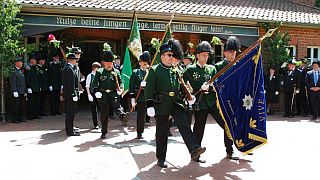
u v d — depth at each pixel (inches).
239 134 263.9
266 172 247.8
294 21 612.7
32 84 482.0
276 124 472.1
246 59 264.7
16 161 270.8
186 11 564.4
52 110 529.3
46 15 505.4
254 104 262.8
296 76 554.9
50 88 519.5
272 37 597.9
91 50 643.5
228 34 593.6
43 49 535.8
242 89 264.8
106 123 359.3
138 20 548.7
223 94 264.1
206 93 274.1
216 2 671.8
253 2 725.3
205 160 276.7
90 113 556.7
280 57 583.5
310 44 646.5
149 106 255.3
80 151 303.0
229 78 265.3
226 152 289.4
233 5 666.2
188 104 263.9
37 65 497.4
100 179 230.5
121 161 273.1
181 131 251.0
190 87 274.5
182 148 317.1
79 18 519.2
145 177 234.8
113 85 359.9
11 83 456.8
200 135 280.7
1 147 316.2
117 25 537.6
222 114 262.8
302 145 333.7
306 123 483.5
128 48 443.2
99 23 528.7
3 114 474.3
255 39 607.2
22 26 492.1
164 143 260.8
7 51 451.2
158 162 261.7
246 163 270.7
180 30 568.4
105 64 359.9
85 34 589.6
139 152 301.9
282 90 564.4
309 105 570.3
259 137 259.0
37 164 263.1
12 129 408.8
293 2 780.6
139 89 347.6
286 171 250.2
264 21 593.9
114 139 355.6
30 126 430.3
